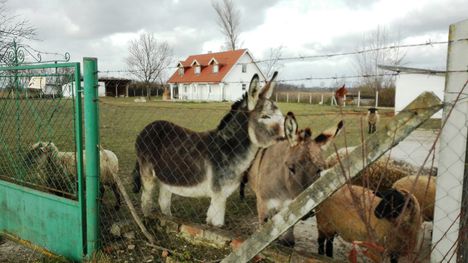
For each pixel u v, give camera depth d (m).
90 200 3.64
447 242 2.03
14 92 4.40
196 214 5.09
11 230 4.45
